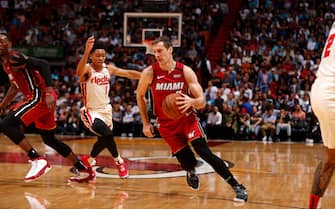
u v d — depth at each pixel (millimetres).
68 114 13727
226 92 13477
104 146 5562
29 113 5086
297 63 15031
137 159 7953
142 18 14703
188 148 4676
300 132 12484
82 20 18266
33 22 18812
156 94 4484
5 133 5004
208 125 12852
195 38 16750
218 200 4500
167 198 4570
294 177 6129
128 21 14805
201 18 17781
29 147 5113
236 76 14461
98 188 5082
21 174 6039
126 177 5773
